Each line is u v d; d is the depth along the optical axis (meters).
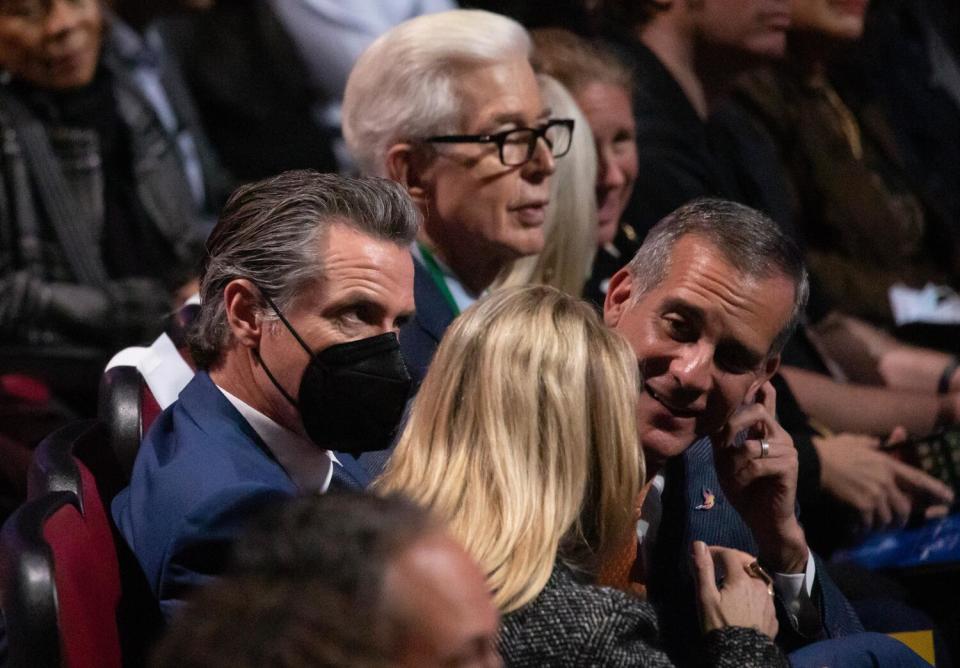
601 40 15.30
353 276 8.91
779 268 9.65
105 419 9.50
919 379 17.17
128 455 9.39
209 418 8.98
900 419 15.30
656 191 15.16
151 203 16.67
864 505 13.60
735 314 9.52
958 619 12.88
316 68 20.14
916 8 24.11
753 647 8.73
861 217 18.84
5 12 15.72
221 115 19.58
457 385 8.41
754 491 10.10
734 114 17.41
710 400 9.73
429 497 8.15
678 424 9.70
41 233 15.77
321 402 8.92
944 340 18.16
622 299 10.02
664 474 10.72
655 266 9.78
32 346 15.40
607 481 8.39
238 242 9.01
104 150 16.30
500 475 8.09
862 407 15.29
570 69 14.23
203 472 8.51
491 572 7.82
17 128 15.79
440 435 8.36
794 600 10.24
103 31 16.80
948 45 24.53
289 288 8.89
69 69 16.03
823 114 19.12
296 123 19.78
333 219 8.96
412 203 9.27
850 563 12.90
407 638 4.79
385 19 20.39
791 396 13.55
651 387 9.65
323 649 4.68
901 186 20.44
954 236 20.59
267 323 8.95
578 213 13.34
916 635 10.96
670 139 15.46
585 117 14.06
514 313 8.48
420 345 11.80
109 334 15.65
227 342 9.12
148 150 16.80
